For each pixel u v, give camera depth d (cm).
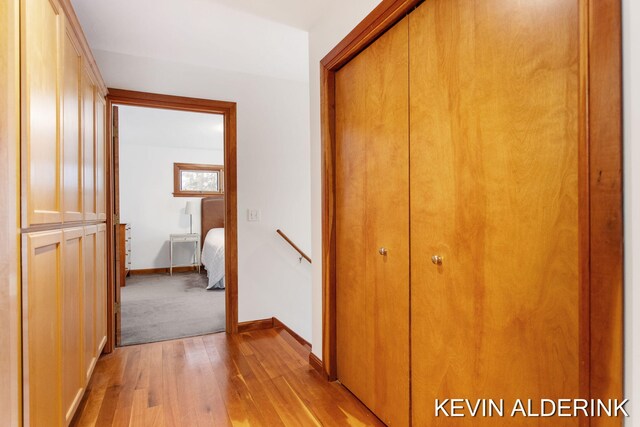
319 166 218
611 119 76
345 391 198
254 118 304
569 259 91
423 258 141
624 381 76
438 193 133
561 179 92
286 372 221
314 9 206
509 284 106
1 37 102
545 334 97
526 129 101
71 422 167
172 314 352
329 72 207
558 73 92
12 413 102
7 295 102
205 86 287
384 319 166
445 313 130
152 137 530
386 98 162
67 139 147
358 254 188
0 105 102
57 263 134
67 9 143
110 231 254
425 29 138
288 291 316
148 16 212
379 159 168
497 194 110
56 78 133
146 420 169
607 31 77
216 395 193
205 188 640
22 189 106
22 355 106
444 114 129
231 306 294
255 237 303
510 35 105
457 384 125
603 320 78
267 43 248
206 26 226
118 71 259
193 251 620
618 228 76
